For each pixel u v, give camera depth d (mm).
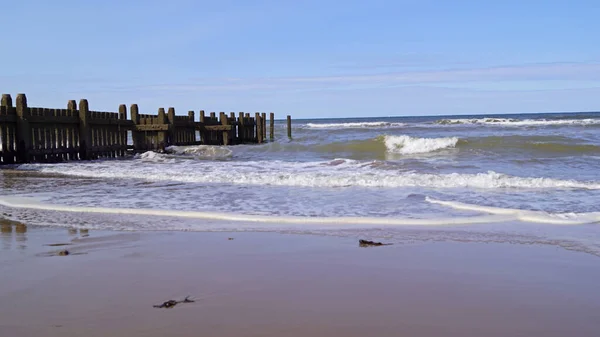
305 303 4047
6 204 9250
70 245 6117
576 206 8516
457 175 11547
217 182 12078
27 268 5109
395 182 11289
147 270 5016
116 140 21375
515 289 4363
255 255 5555
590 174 12688
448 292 4293
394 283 4551
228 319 3707
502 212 7930
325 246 5930
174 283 4586
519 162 15312
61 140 18328
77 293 4320
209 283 4586
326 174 12570
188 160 18953
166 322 3648
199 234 6660
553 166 14328
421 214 7895
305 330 3494
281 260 5344
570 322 3623
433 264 5148
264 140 33812
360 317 3740
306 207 8672
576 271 4863
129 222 7523
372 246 5914
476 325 3578
